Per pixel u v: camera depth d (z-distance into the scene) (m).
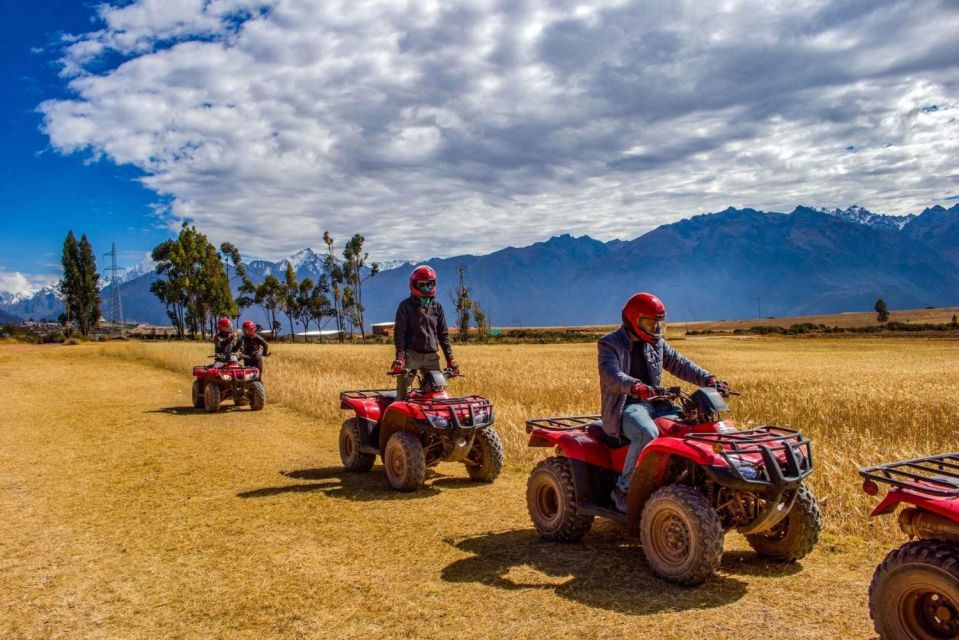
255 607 4.92
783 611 4.57
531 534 6.57
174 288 106.38
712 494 5.37
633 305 5.68
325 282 128.25
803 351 57.72
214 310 106.81
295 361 30.98
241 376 15.97
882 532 6.24
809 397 17.12
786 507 4.99
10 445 11.88
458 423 8.17
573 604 4.78
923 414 14.52
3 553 6.30
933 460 4.41
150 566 5.87
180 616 4.81
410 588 5.20
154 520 7.29
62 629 4.66
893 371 29.81
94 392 20.55
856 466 7.97
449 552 6.05
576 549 6.06
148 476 9.45
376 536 6.58
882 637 3.93
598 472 6.19
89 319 122.06
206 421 14.65
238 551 6.21
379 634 4.40
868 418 14.00
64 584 5.50
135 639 4.46
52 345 56.34
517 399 16.50
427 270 8.56
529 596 4.96
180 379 24.81
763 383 22.47
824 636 4.18
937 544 3.75
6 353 42.00
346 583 5.34
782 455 5.05
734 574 5.34
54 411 16.30
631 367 5.87
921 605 3.79
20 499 8.28
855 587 5.01
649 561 5.27
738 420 13.87
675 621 4.44
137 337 105.94
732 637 4.19
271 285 127.12
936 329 101.56
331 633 4.45
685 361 5.89
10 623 4.77
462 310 91.12
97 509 7.78
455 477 9.38
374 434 9.56
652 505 5.20
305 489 8.64
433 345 8.70
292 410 16.20
